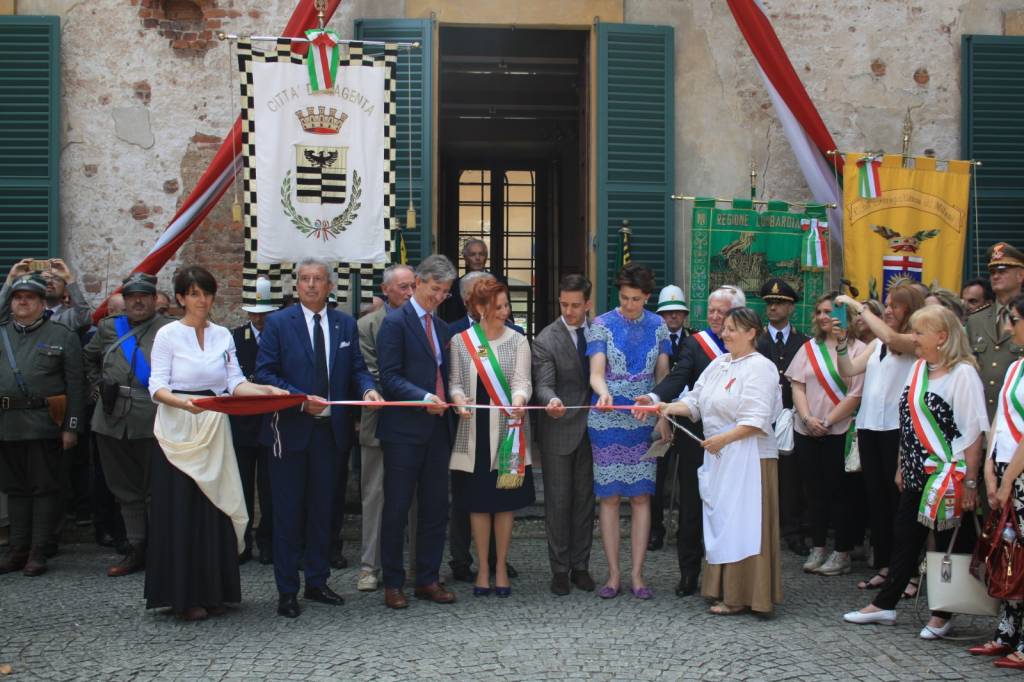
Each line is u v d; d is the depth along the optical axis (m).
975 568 5.33
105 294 9.07
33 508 7.16
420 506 6.25
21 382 7.05
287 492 5.93
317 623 5.76
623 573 7.01
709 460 6.04
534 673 4.91
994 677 4.88
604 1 9.40
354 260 8.42
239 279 9.18
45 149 8.95
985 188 9.50
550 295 16.09
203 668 4.99
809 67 9.52
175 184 9.13
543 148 15.88
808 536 8.27
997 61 9.54
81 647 5.34
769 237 9.10
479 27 9.45
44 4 9.05
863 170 8.98
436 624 5.73
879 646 5.37
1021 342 5.14
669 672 4.93
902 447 5.75
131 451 7.07
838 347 7.02
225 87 9.16
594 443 6.37
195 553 5.80
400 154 9.18
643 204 9.38
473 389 6.34
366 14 9.27
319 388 6.04
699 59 9.53
